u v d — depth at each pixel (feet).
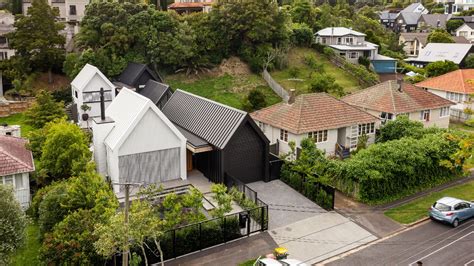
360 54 267.18
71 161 102.22
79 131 110.01
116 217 65.67
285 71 232.32
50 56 205.36
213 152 109.09
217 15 225.97
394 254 84.38
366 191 105.09
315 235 91.09
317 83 195.11
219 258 82.48
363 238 90.27
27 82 198.39
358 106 159.74
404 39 382.63
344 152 133.80
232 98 197.77
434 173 116.78
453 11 546.67
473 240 89.71
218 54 226.38
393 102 152.35
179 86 205.05
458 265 80.48
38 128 140.26
